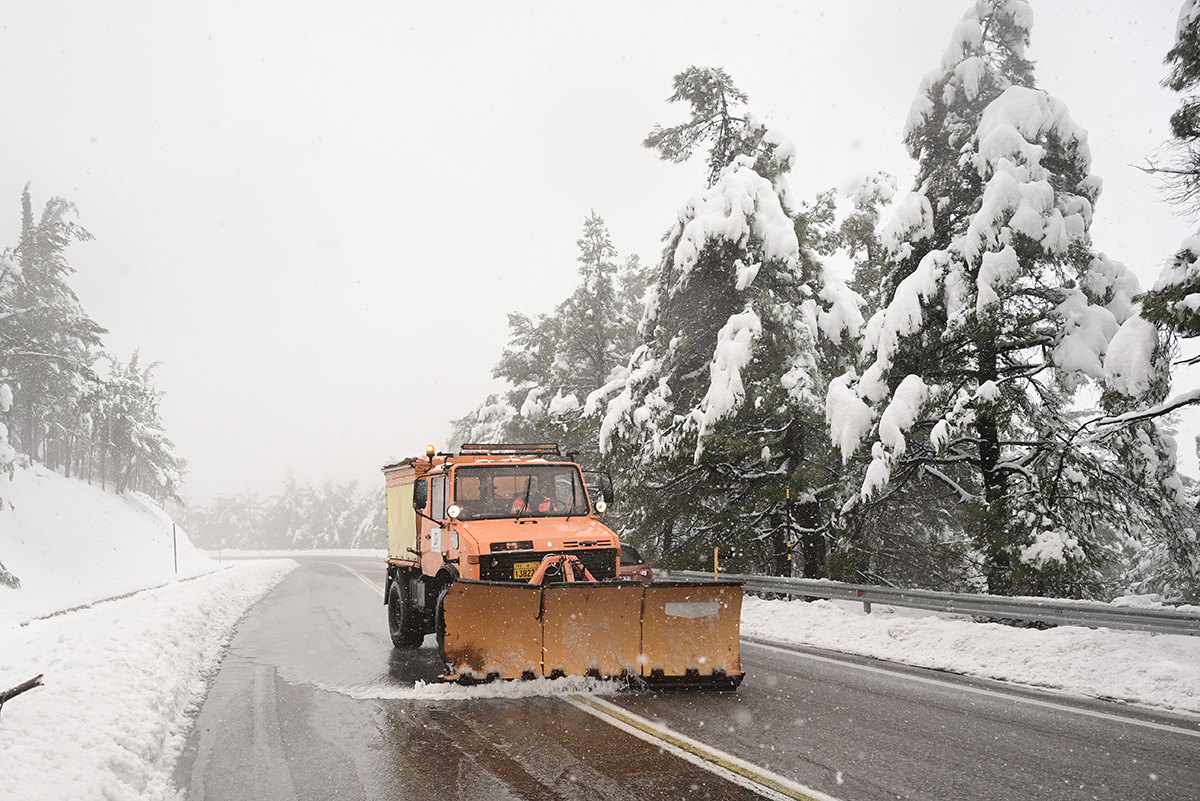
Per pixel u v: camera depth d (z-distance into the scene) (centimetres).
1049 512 1303
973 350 1473
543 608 831
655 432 1834
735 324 1702
